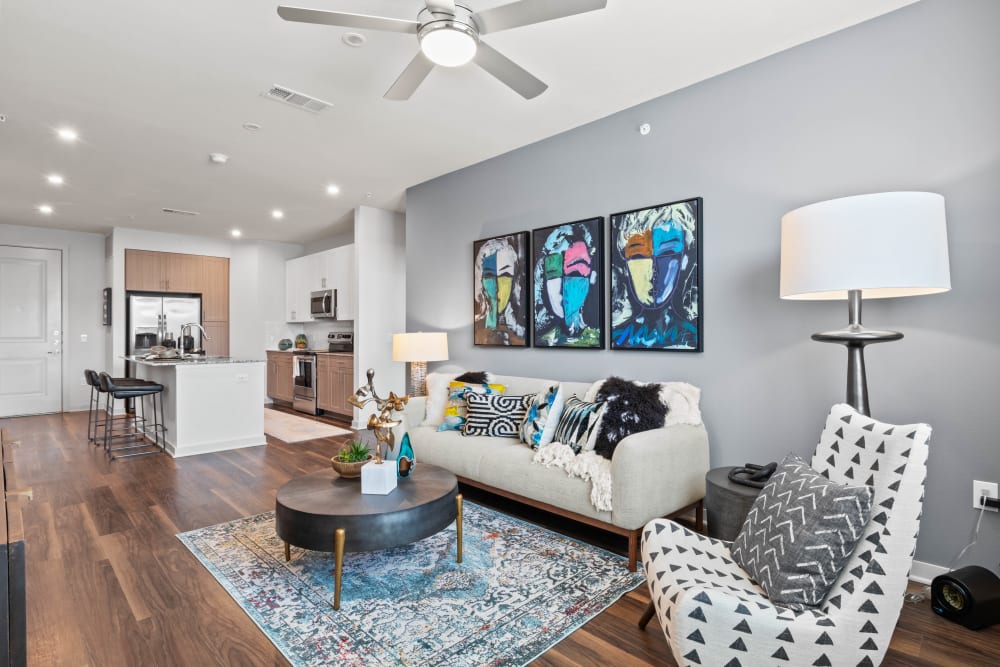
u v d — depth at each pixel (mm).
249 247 7820
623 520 2354
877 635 1320
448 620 1951
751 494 2125
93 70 2793
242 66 2766
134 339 6941
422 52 2139
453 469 3211
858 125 2436
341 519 2047
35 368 6781
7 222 6512
